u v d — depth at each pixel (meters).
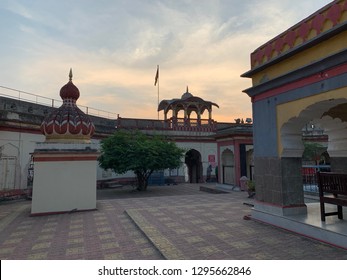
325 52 4.71
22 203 11.03
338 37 4.45
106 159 15.07
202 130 22.86
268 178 6.22
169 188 18.33
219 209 8.16
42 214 7.93
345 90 4.26
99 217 7.45
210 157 22.81
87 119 9.09
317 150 19.53
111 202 10.02
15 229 6.30
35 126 13.60
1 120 11.98
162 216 7.16
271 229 5.70
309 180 11.38
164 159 15.88
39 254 4.52
